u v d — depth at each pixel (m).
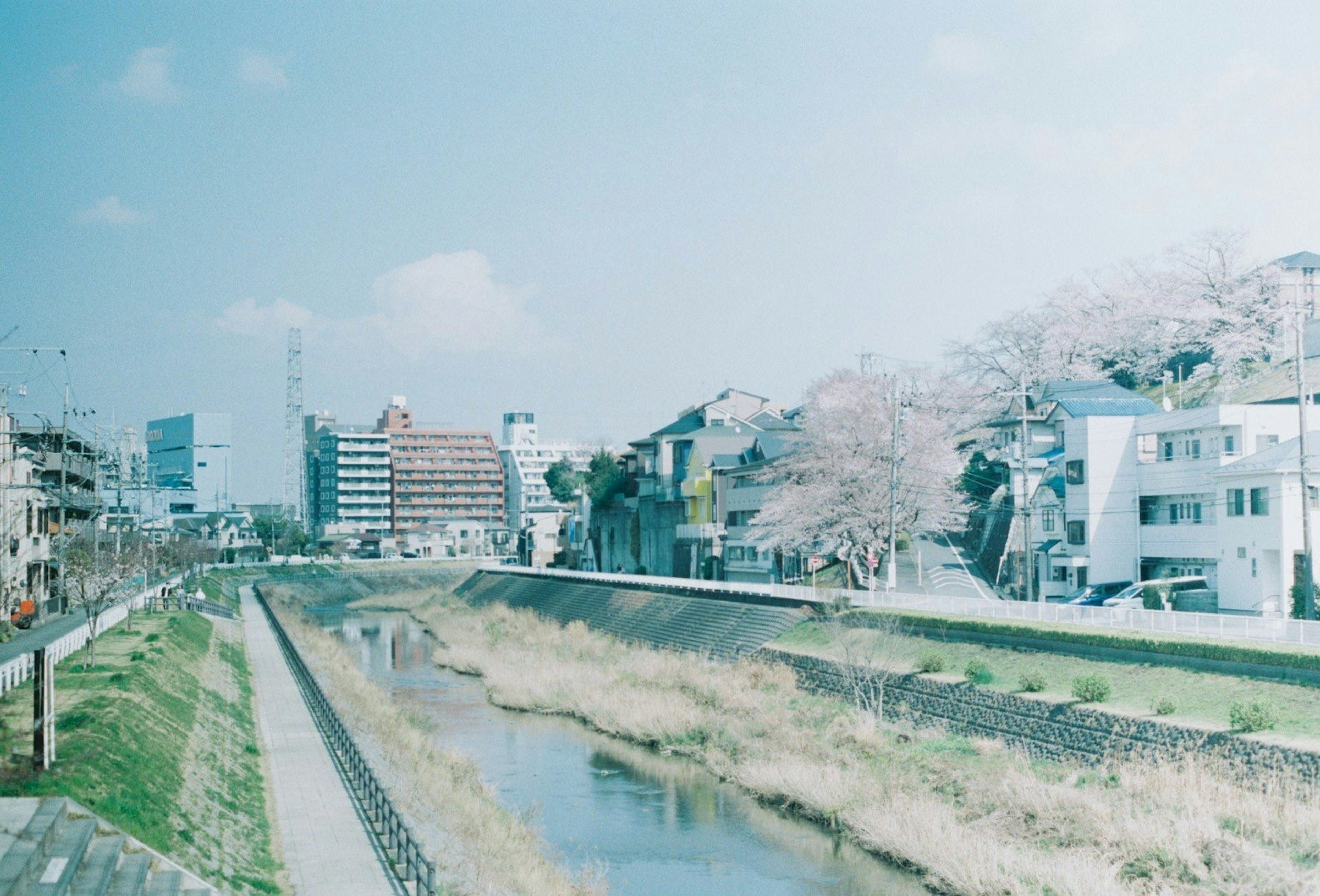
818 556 63.22
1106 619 36.53
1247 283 79.19
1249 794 24.09
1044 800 25.72
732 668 47.91
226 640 56.91
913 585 61.03
